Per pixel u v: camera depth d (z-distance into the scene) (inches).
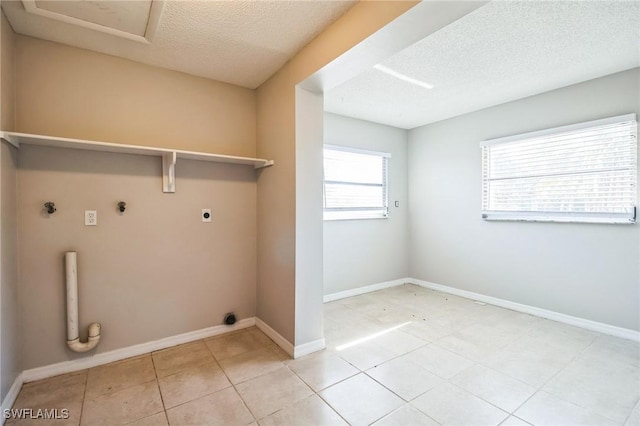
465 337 111.3
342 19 75.0
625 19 79.2
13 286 76.1
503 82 119.2
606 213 114.7
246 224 118.8
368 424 66.8
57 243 85.7
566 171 124.4
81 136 89.0
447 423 67.1
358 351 100.6
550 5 74.0
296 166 95.8
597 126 115.0
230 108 114.9
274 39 85.4
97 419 68.2
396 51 74.0
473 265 157.5
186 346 103.6
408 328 119.6
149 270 99.7
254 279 121.0
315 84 93.8
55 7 70.1
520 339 109.3
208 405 73.0
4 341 69.2
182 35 82.7
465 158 159.8
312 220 99.9
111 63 93.3
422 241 182.5
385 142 178.2
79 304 88.9
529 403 73.9
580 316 121.1
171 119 103.3
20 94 81.0
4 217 70.6
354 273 166.1
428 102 141.4
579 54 97.7
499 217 146.8
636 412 70.6
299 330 97.3
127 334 96.2
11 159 75.5
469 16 77.9
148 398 75.5
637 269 108.2
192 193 107.1
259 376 85.4
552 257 128.7
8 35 75.2
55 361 85.7
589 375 86.0
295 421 67.7
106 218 92.5
